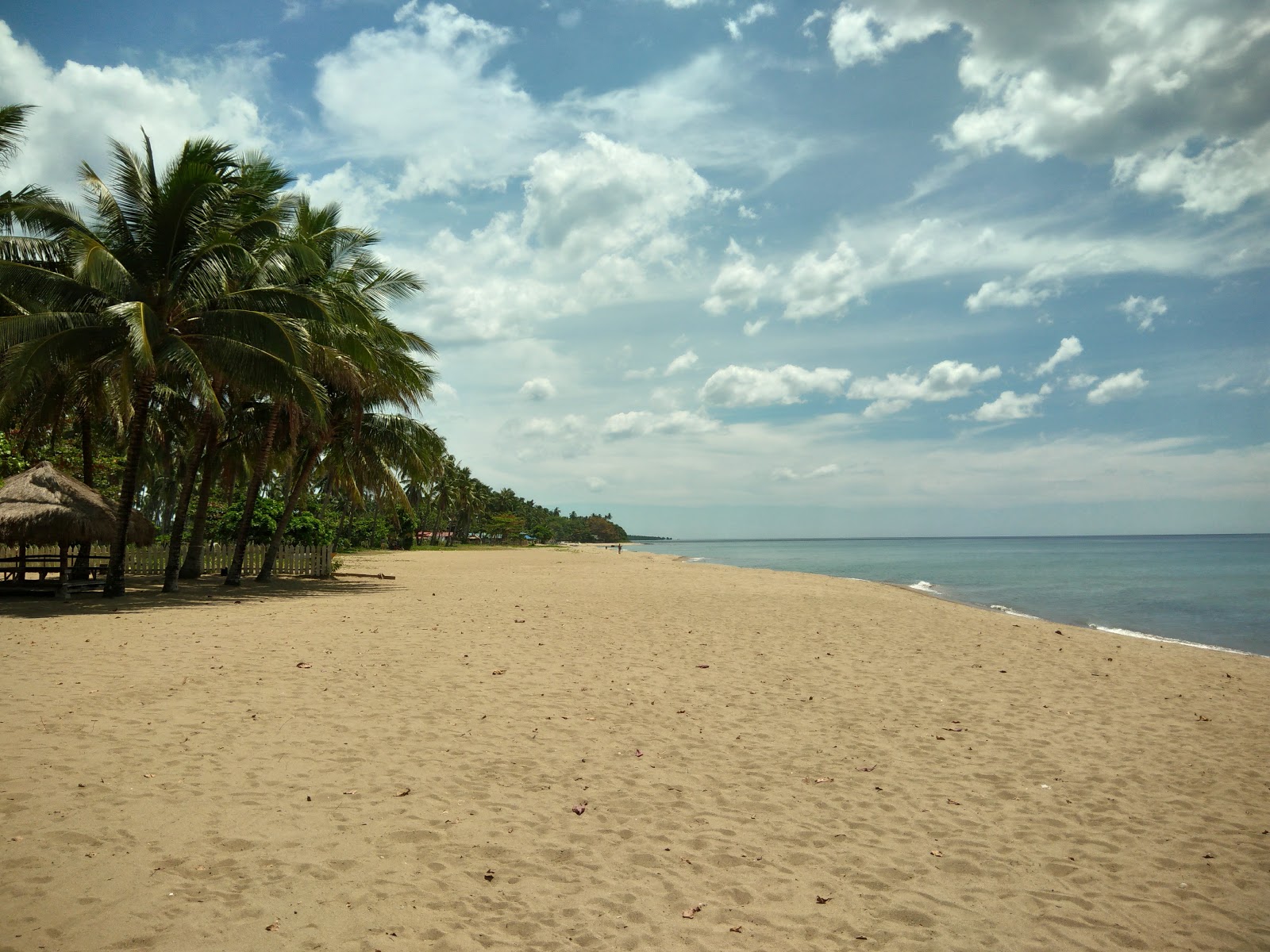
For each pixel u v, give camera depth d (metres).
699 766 6.18
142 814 4.72
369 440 25.05
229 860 4.17
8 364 15.37
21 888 3.74
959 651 12.38
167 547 28.69
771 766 6.24
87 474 21.92
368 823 4.78
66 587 16.91
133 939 3.35
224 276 17.25
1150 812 5.48
